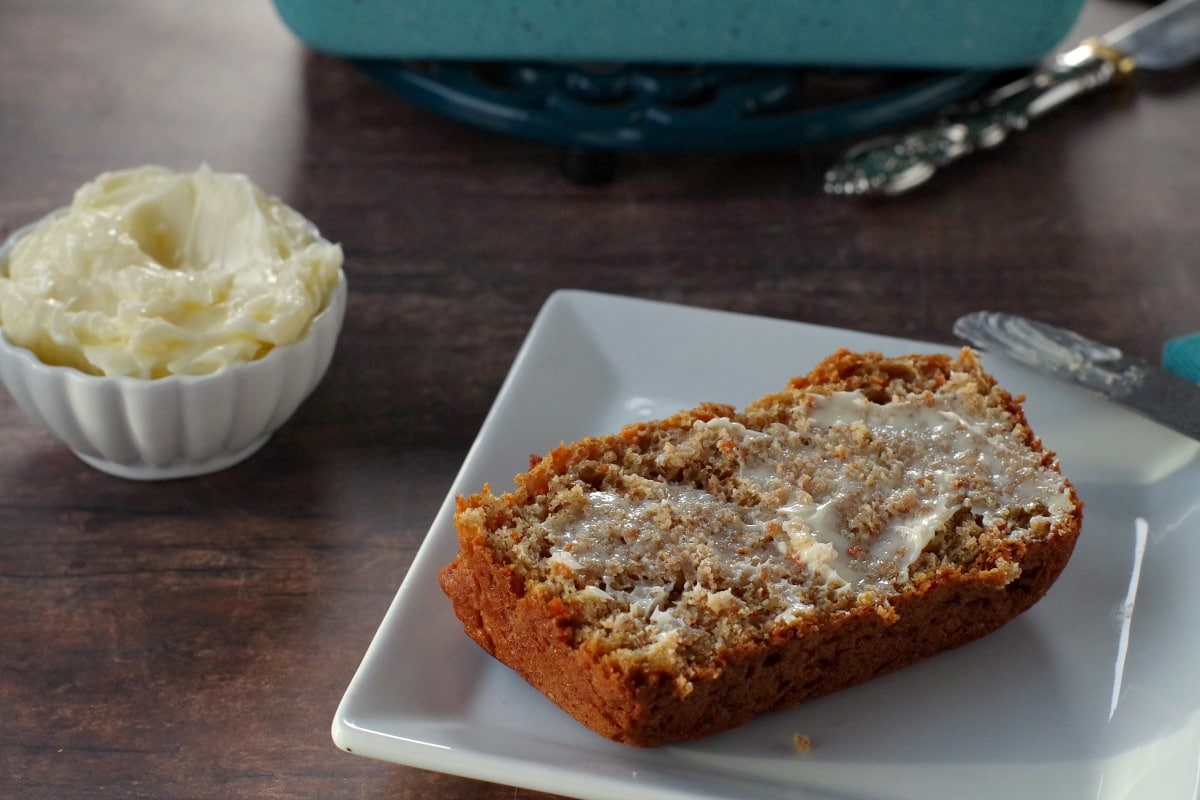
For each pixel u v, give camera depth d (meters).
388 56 0.74
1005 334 0.65
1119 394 0.63
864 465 0.58
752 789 0.53
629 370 0.64
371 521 0.61
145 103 0.78
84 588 0.59
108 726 0.56
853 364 0.61
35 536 0.61
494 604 0.55
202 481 0.62
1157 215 0.74
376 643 0.55
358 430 0.64
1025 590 0.57
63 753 0.55
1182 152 0.77
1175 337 0.68
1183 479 0.61
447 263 0.71
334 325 0.62
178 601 0.59
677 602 0.55
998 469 0.58
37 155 0.75
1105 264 0.71
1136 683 0.56
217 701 0.57
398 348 0.67
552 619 0.54
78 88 0.79
